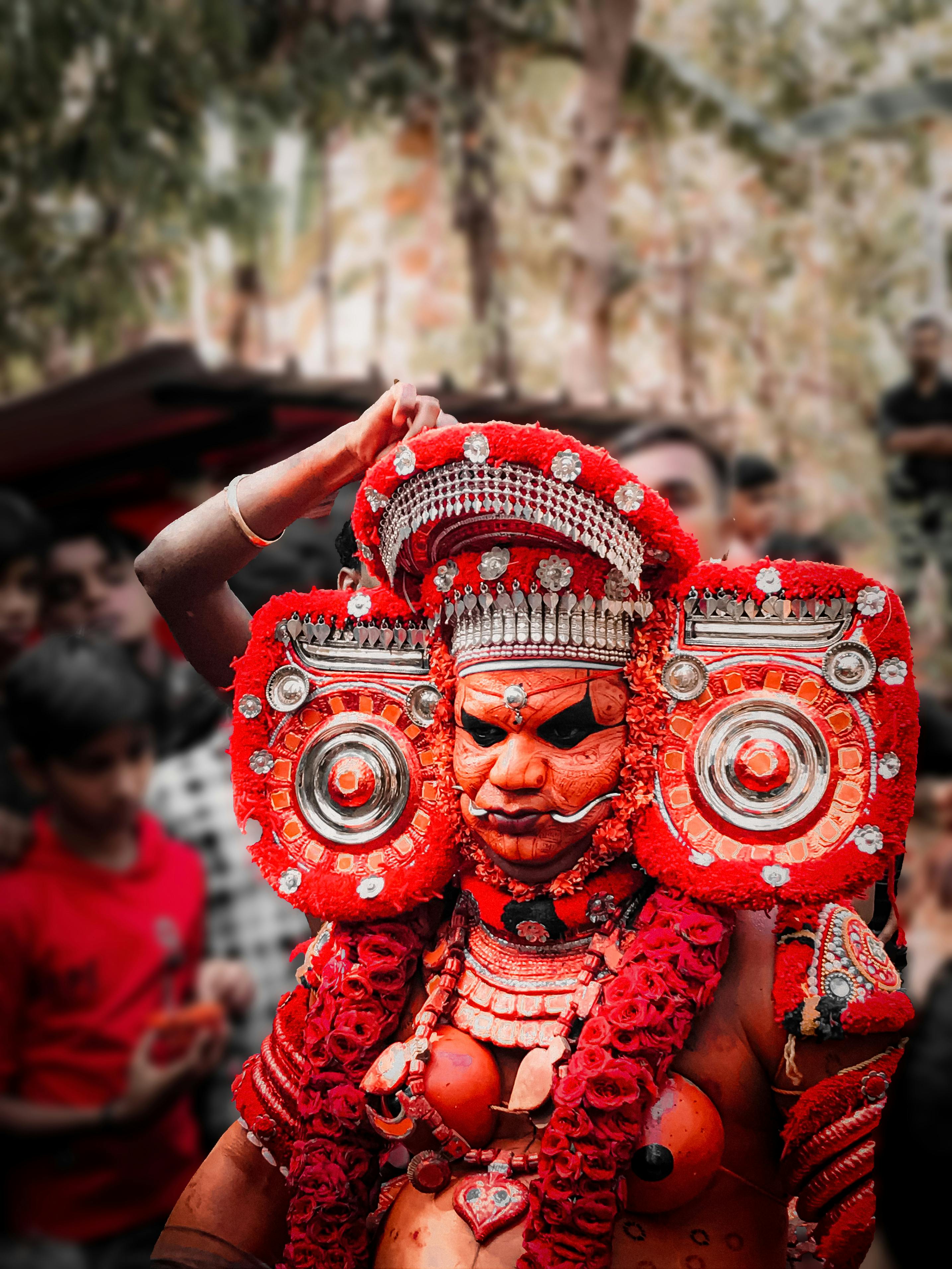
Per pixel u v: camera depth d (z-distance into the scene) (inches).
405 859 50.3
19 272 231.1
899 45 288.2
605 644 46.8
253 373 145.4
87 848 98.7
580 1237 44.4
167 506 166.4
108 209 232.1
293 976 100.8
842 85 290.2
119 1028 95.6
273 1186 52.7
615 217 288.7
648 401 287.1
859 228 292.4
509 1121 47.9
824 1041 45.8
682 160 290.7
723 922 47.1
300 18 233.3
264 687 51.4
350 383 151.5
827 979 45.8
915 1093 97.0
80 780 97.8
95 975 95.9
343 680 51.4
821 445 287.1
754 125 288.2
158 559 54.1
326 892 49.9
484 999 49.0
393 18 241.3
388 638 51.3
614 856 47.8
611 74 247.1
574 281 246.5
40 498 169.9
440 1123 47.0
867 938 46.8
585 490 44.3
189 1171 97.1
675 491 121.6
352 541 57.8
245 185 233.3
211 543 53.3
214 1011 97.3
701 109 281.4
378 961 50.0
